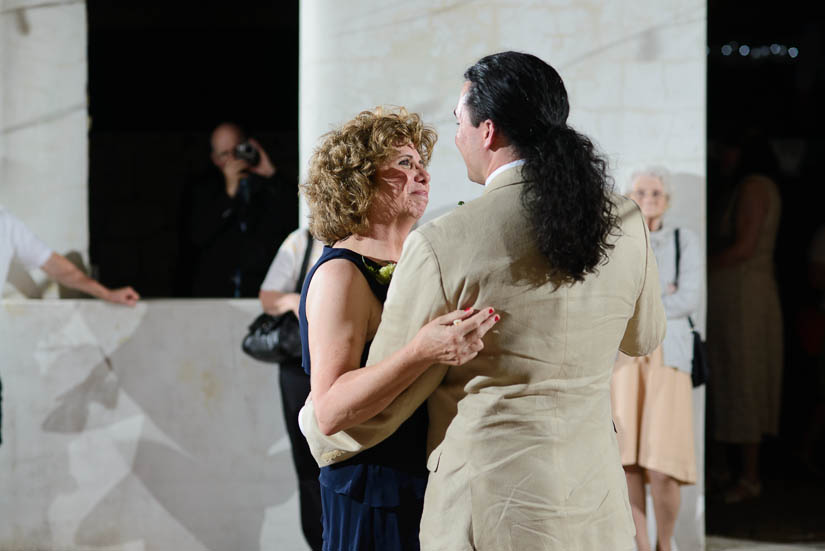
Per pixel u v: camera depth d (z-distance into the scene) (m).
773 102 9.63
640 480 4.26
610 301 1.98
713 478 6.11
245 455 4.44
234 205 5.06
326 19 4.42
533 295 1.90
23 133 4.57
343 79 4.44
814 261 6.29
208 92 8.89
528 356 1.93
